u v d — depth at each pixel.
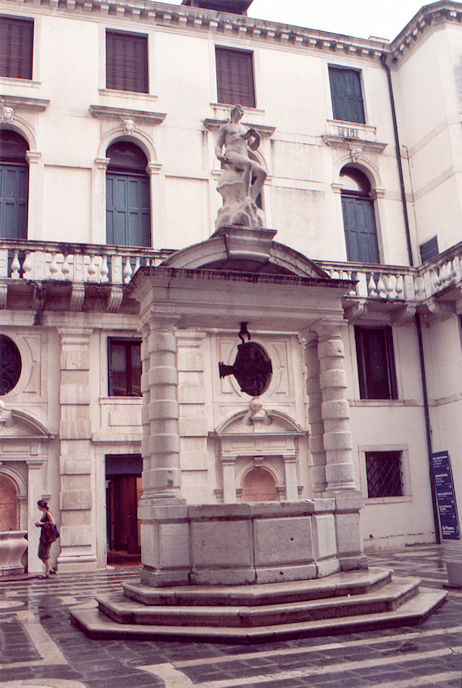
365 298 18.59
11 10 18.52
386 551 17.44
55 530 14.79
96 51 19.06
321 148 20.59
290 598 7.79
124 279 16.69
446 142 19.81
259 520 8.51
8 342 16.45
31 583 13.34
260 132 19.88
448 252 18.22
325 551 9.02
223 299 9.99
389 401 19.28
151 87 19.33
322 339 10.67
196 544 8.69
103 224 17.89
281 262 10.52
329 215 20.14
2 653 6.91
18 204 17.69
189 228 18.66
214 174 19.17
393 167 21.41
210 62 20.14
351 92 21.91
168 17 19.88
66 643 7.34
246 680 5.53
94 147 18.33
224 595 7.80
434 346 19.88
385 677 5.47
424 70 21.00
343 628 7.21
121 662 6.32
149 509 8.99
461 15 20.64
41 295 15.96
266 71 20.70
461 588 9.86
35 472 15.79
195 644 6.99
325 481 10.96
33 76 18.31
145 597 8.14
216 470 17.19
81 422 16.17
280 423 17.88
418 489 19.06
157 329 9.63
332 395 10.44
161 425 9.34
